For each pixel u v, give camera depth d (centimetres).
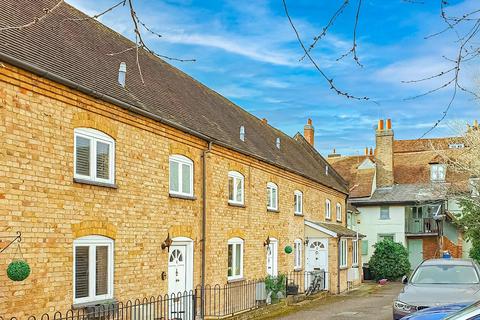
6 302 941
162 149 1445
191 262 1581
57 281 1059
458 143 3909
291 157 2786
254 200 2059
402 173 4691
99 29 1692
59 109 1089
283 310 1980
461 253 4103
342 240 3100
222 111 2262
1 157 945
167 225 1458
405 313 1229
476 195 3209
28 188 1002
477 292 1271
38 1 1404
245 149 1950
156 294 1391
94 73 1301
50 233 1049
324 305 2162
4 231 947
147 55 1983
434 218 3628
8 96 966
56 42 1284
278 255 2305
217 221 1742
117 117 1266
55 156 1072
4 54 938
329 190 3203
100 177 1217
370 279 3931
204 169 1652
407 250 4103
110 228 1225
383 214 4312
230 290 1809
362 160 4728
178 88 1948
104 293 1216
